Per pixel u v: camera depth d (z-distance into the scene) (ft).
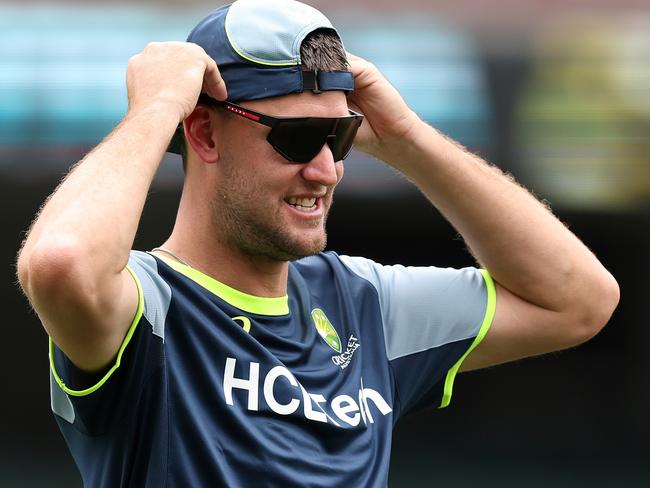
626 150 93.86
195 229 26.81
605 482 102.78
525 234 30.09
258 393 25.46
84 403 23.65
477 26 93.30
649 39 93.04
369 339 29.17
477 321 30.32
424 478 103.55
